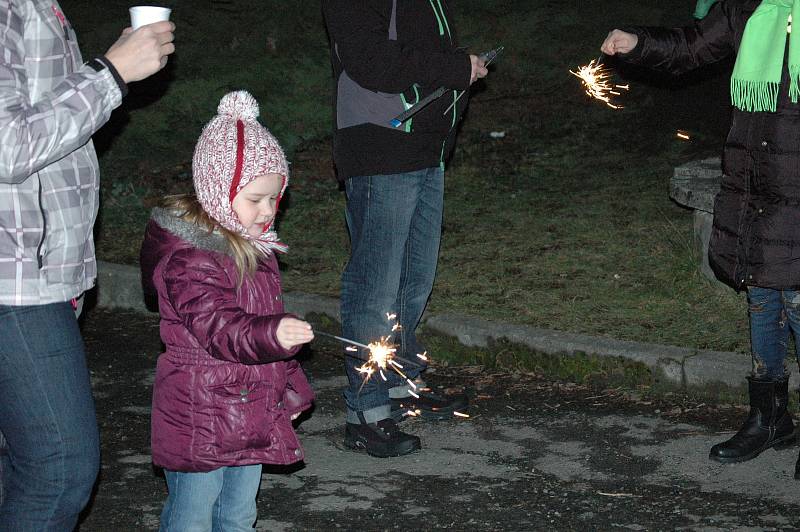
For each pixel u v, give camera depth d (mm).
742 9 4648
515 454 5090
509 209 8984
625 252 7723
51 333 3217
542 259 7699
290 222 8914
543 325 6344
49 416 3207
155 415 3477
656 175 9633
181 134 10797
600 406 5645
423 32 4727
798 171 4414
